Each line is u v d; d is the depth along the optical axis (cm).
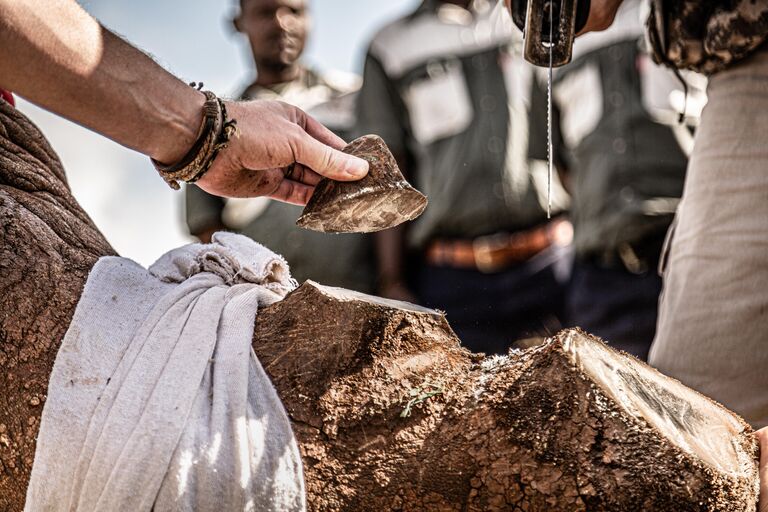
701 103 422
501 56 440
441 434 174
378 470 174
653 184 410
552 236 434
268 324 186
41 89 179
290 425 175
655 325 406
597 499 165
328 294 184
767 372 241
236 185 212
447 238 432
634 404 169
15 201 202
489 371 180
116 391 174
